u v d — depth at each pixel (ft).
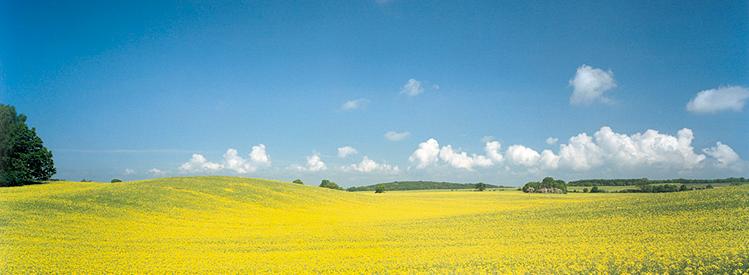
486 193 386.73
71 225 129.49
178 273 83.92
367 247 109.09
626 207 155.63
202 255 99.96
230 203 186.29
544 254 93.45
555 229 126.31
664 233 106.93
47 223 129.39
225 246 110.93
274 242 116.57
